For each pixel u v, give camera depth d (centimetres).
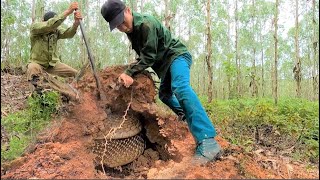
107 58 995
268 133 238
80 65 588
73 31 275
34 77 253
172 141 183
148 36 172
